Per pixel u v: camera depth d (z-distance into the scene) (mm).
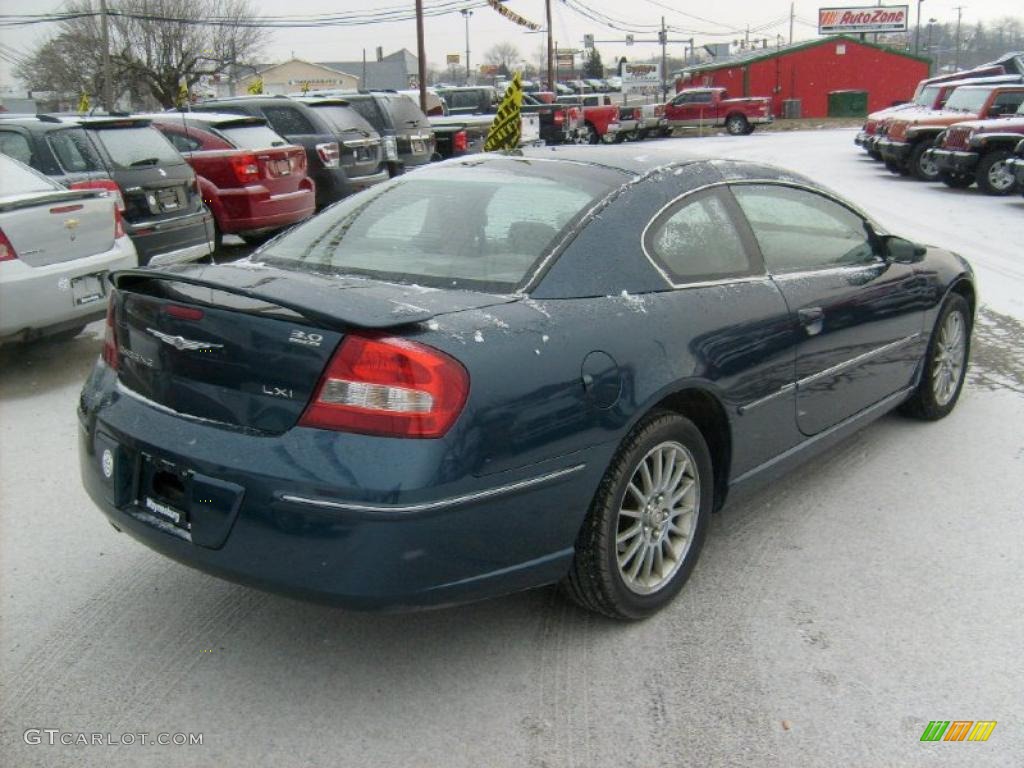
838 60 55812
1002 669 3123
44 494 4527
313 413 2697
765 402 3711
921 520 4211
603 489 3115
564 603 3529
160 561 3869
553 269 3156
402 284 3174
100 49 45688
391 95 14859
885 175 20891
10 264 5789
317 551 2656
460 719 2879
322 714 2906
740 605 3521
